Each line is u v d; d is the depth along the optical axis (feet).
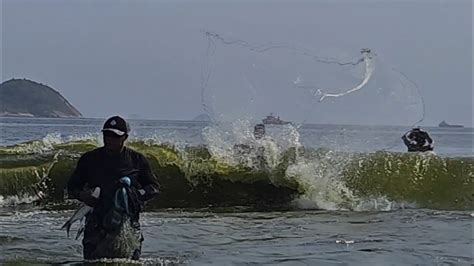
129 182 27.22
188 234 36.91
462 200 50.83
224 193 50.49
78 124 295.69
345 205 50.39
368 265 29.12
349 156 51.44
